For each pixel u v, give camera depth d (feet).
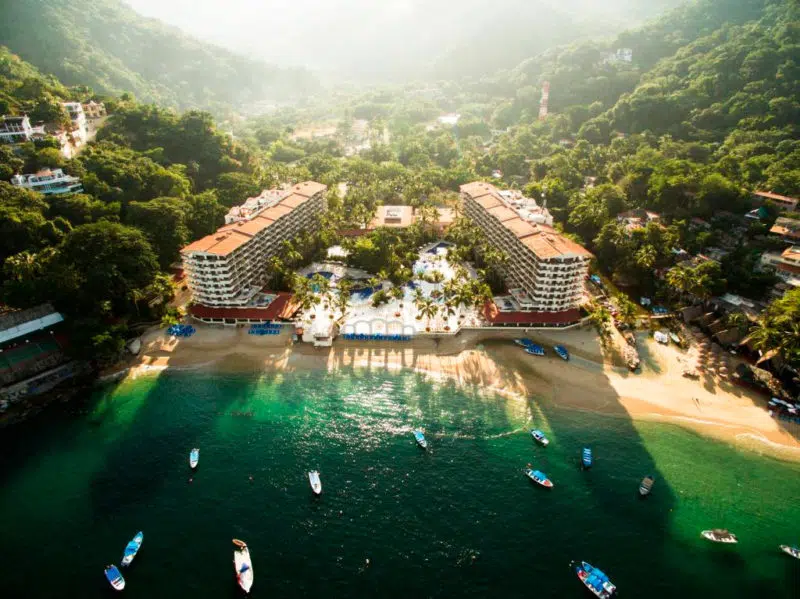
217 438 412.77
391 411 443.32
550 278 526.98
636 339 531.50
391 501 359.25
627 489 367.04
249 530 337.11
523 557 320.91
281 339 531.50
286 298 581.12
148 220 634.43
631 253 628.69
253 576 307.17
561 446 404.36
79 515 345.92
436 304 584.40
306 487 370.32
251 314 549.54
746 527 339.77
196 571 311.47
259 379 479.00
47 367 474.49
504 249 625.82
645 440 408.67
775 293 555.28
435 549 326.03
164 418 432.66
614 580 306.96
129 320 543.80
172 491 364.58
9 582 304.71
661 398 451.53
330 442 410.72
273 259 603.67
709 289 552.00
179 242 643.04
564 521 344.49
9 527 337.72
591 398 453.17
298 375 484.74
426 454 398.62
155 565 314.35
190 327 540.52
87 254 521.24
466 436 416.05
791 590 302.25
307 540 331.16
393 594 299.17
